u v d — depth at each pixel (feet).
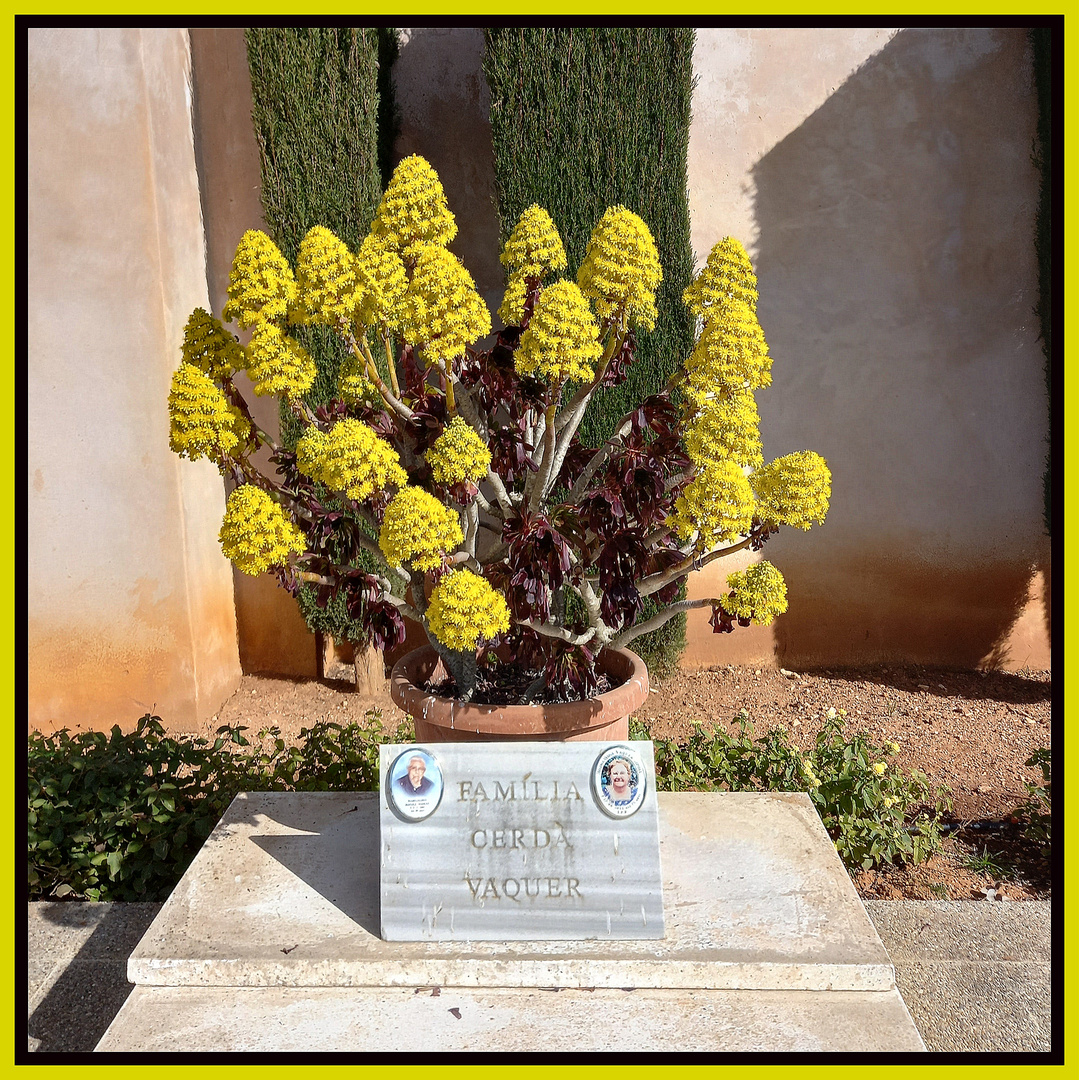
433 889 8.13
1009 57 17.71
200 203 17.34
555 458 9.57
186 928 8.20
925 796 13.71
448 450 8.10
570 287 8.18
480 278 18.26
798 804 10.28
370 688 17.99
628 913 8.04
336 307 8.46
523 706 8.67
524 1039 7.12
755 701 17.58
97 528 15.99
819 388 18.42
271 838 9.73
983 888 11.69
